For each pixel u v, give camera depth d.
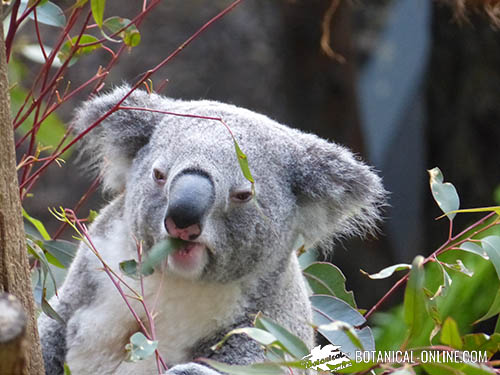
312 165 5.57
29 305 3.98
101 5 4.97
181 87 13.70
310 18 13.16
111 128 5.71
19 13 5.63
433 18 13.96
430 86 14.55
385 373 4.10
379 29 14.84
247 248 5.21
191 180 4.84
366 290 14.11
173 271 5.15
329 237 6.00
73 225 5.16
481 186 14.24
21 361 2.84
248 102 13.97
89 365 5.57
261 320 3.88
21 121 5.63
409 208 14.84
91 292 5.62
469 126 14.38
